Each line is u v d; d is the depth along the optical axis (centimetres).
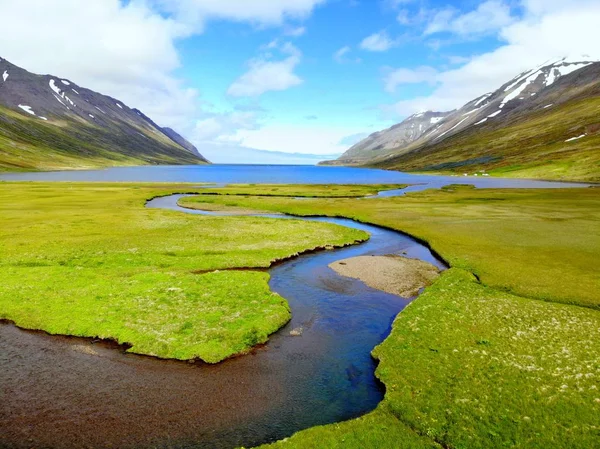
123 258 4738
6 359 2573
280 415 2064
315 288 4034
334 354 2702
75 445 1839
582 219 7169
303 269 4684
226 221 7419
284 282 4206
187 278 4038
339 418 2036
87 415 2048
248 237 6081
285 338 2933
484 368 2323
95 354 2647
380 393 2247
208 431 1942
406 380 2256
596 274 4059
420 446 1742
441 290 3756
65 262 4544
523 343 2623
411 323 2998
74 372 2439
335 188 15600
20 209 8162
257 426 1978
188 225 6919
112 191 12644
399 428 1867
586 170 18075
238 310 3278
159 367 2498
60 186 13975
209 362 2550
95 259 4666
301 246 5578
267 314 3212
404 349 2608
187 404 2150
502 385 2150
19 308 3247
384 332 3048
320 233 6500
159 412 2080
